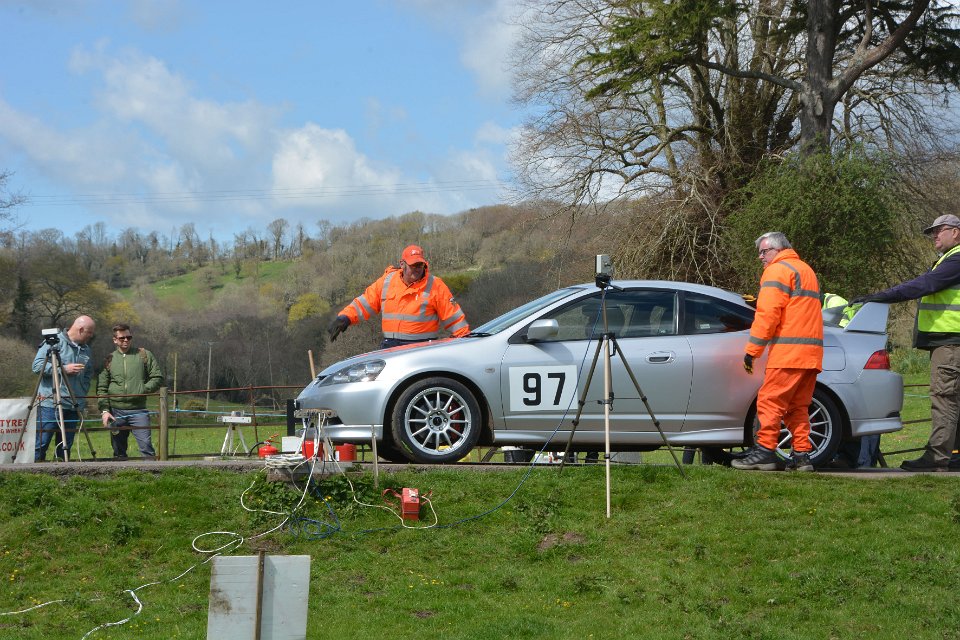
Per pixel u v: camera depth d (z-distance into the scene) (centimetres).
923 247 2934
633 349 1023
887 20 2877
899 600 706
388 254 7988
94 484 916
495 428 1013
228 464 972
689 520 862
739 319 1059
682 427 1027
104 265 9088
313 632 675
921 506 875
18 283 5812
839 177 2728
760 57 3341
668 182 3391
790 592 729
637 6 3050
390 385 993
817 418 1052
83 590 757
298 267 8406
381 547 834
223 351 6369
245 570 488
